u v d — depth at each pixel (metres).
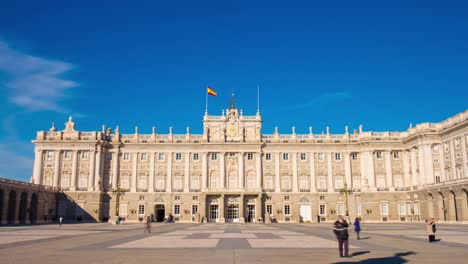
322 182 124.38
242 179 123.50
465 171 99.06
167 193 123.06
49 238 47.69
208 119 127.00
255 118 127.19
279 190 123.38
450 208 97.44
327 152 125.50
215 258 28.42
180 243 40.78
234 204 122.00
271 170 125.12
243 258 28.42
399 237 49.47
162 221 123.44
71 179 121.25
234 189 122.19
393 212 119.06
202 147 125.50
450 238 46.53
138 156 125.56
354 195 122.94
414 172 116.75
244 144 124.88
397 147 122.44
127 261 26.92
